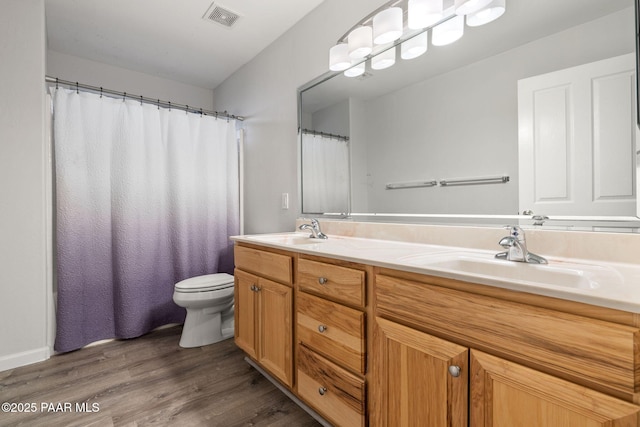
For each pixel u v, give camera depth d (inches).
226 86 126.5
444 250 51.0
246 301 69.8
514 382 28.4
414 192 61.1
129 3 80.4
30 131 74.8
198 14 85.0
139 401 59.8
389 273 40.6
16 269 73.2
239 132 113.4
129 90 118.3
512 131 47.6
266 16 85.7
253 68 108.4
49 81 80.4
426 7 51.4
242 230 113.8
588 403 24.3
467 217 53.2
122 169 89.9
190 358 77.7
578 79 41.3
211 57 108.3
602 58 39.4
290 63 90.7
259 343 65.1
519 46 46.6
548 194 44.1
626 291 25.3
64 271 80.7
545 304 27.4
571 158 42.1
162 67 116.2
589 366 24.5
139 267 91.7
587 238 40.1
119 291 89.1
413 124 60.8
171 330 97.0
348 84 73.1
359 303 43.5
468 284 32.6
